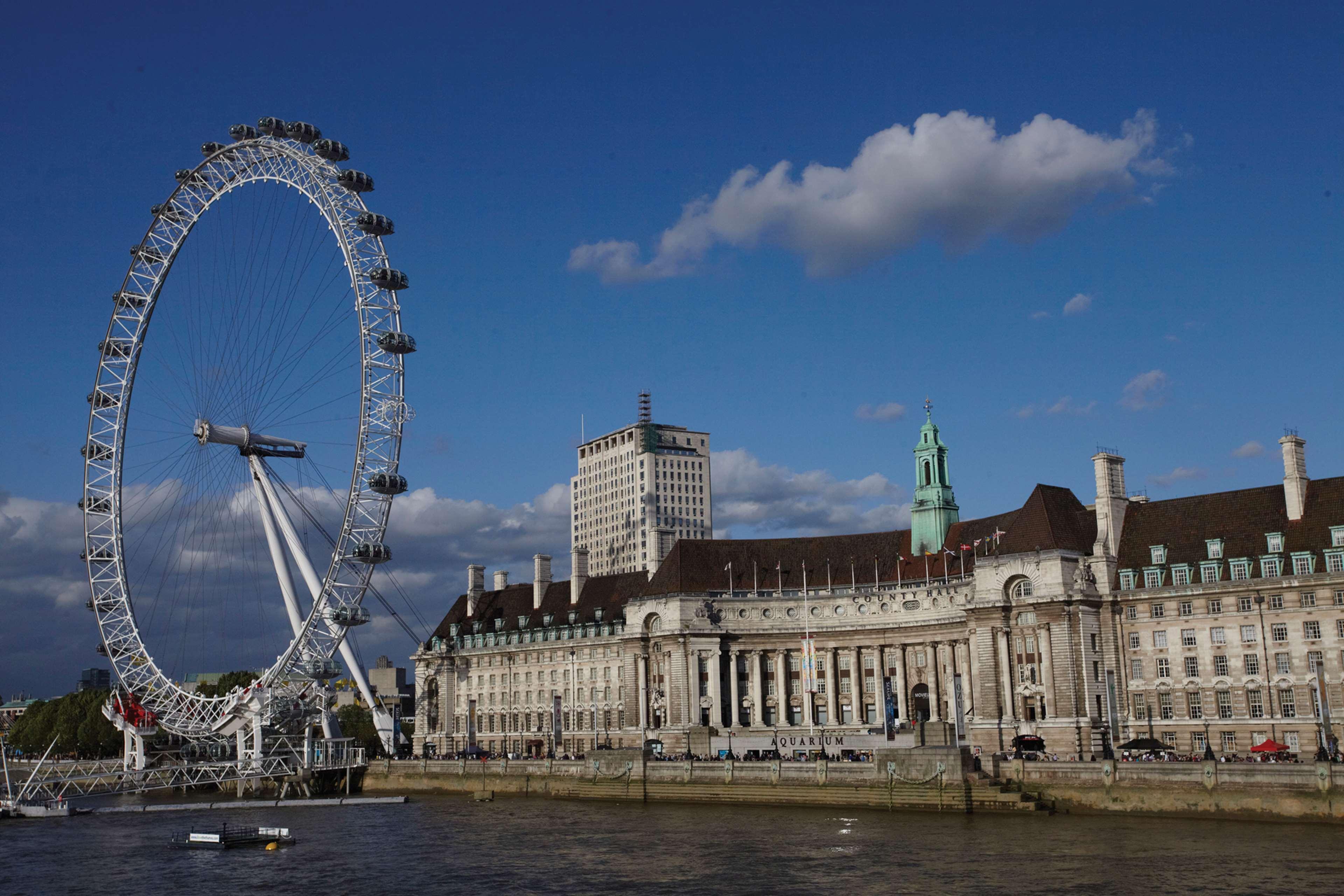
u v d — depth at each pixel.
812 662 185.12
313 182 154.50
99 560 162.12
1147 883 83.50
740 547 197.88
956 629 175.25
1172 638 147.62
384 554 152.50
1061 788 119.62
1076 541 157.62
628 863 99.62
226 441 167.88
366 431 153.00
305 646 159.62
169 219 163.38
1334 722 134.25
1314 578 137.25
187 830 130.12
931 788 123.56
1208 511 151.38
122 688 168.88
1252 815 107.25
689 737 162.50
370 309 153.50
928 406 191.00
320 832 126.69
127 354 163.62
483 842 114.38
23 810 146.62
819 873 91.69
